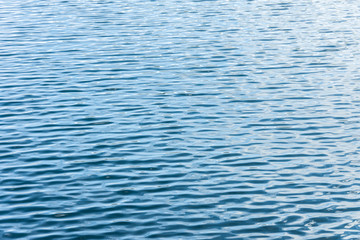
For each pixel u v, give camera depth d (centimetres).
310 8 5591
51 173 2661
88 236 2186
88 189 2522
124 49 4391
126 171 2680
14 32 4841
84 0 5925
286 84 3728
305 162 2762
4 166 2727
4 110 3369
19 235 2189
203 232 2211
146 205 2394
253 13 5391
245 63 4097
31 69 4009
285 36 4694
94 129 3117
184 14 5347
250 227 2242
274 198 2447
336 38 4634
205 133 3064
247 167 2717
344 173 2653
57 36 4722
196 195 2472
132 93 3591
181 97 3531
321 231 2212
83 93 3600
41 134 3067
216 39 4609
